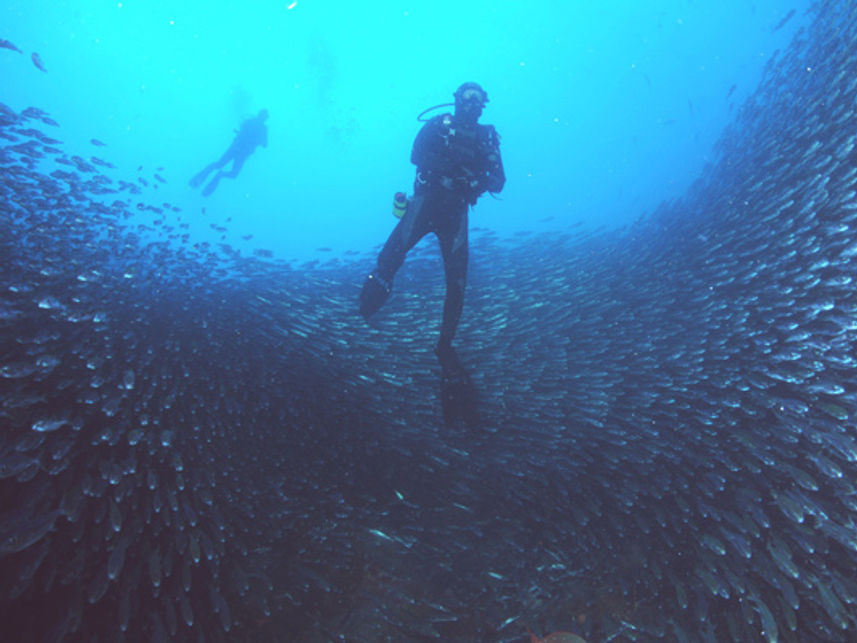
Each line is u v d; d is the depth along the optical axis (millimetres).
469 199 4082
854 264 4738
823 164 5914
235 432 4051
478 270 8641
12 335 3816
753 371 4586
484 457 4387
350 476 3963
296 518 3484
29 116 5766
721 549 3254
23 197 5559
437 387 5266
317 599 2984
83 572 2580
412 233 4113
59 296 4527
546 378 5418
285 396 4645
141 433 3211
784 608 2945
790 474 3592
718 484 3699
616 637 2939
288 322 6051
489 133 3965
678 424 4367
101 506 2871
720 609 3043
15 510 2598
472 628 2990
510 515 3836
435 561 3398
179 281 6414
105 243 6262
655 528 3598
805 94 7988
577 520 3713
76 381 3693
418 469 4184
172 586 2715
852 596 2908
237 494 3529
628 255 8242
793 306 4922
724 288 5938
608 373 5305
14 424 3057
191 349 4898
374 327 6289
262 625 2746
